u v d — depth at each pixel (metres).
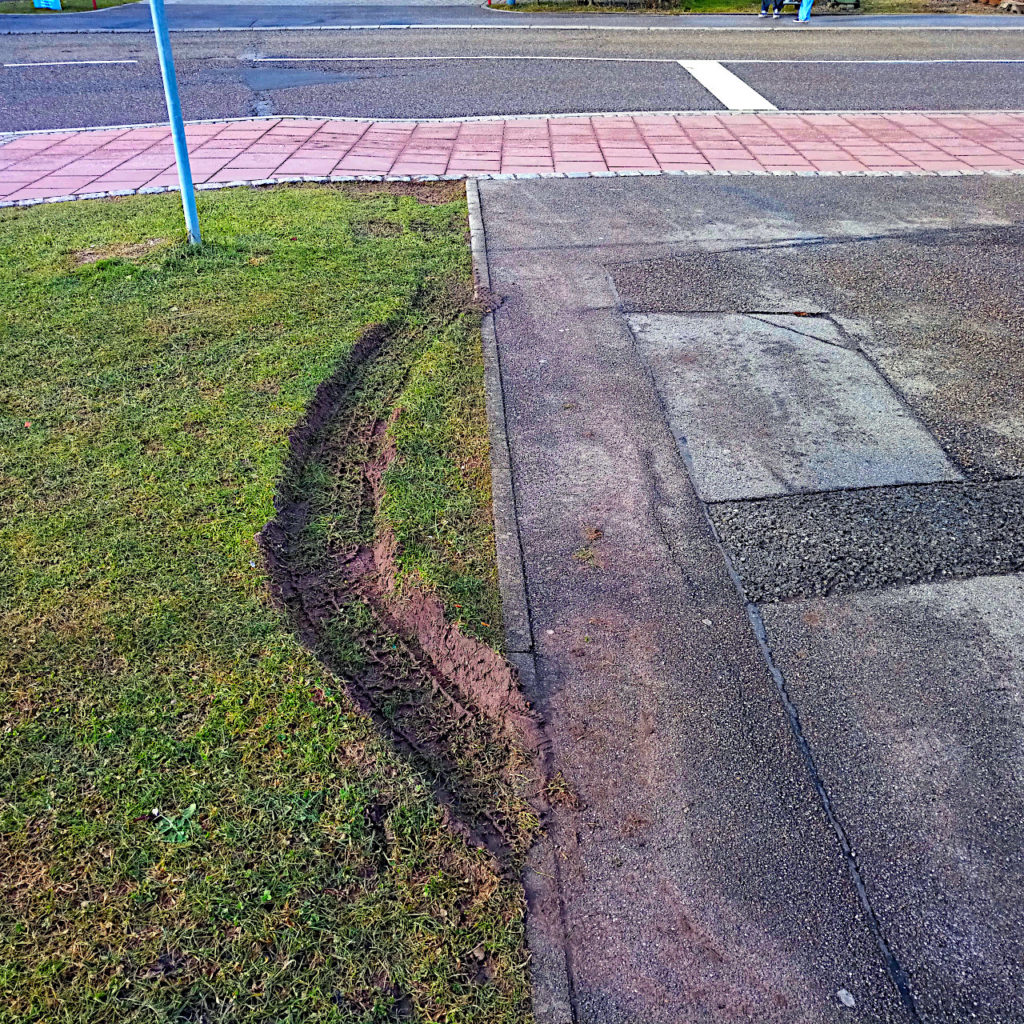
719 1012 2.19
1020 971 2.30
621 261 6.62
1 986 2.11
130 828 2.47
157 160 8.62
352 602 3.47
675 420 4.71
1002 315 5.87
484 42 14.96
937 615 3.46
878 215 7.58
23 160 8.60
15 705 2.82
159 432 4.28
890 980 2.27
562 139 9.51
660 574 3.63
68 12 17.84
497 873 2.46
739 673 3.17
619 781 2.77
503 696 3.06
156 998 2.10
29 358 4.92
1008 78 12.62
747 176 8.45
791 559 3.73
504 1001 2.18
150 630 3.12
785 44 14.95
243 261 6.29
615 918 2.39
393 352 5.30
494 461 4.31
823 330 5.68
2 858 2.38
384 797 2.61
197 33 15.62
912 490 4.18
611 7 18.78
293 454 4.25
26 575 3.36
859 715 3.02
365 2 19.73
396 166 8.57
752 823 2.65
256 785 2.61
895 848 2.59
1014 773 2.83
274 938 2.24
